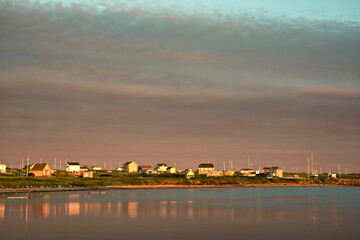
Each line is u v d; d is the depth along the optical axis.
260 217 78.94
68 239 53.62
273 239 55.22
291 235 58.25
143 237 55.41
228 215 81.75
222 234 58.44
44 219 72.38
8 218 73.31
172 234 57.91
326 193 175.75
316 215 83.25
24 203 104.31
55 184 176.62
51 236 55.53
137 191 173.88
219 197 138.25
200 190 190.50
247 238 55.72
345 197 145.50
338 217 79.88
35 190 159.75
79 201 112.44
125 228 62.75
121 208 93.44
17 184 164.50
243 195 152.38
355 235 58.53
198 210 90.81
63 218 74.00
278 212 88.56
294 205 107.38
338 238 56.25
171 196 141.38
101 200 117.31
